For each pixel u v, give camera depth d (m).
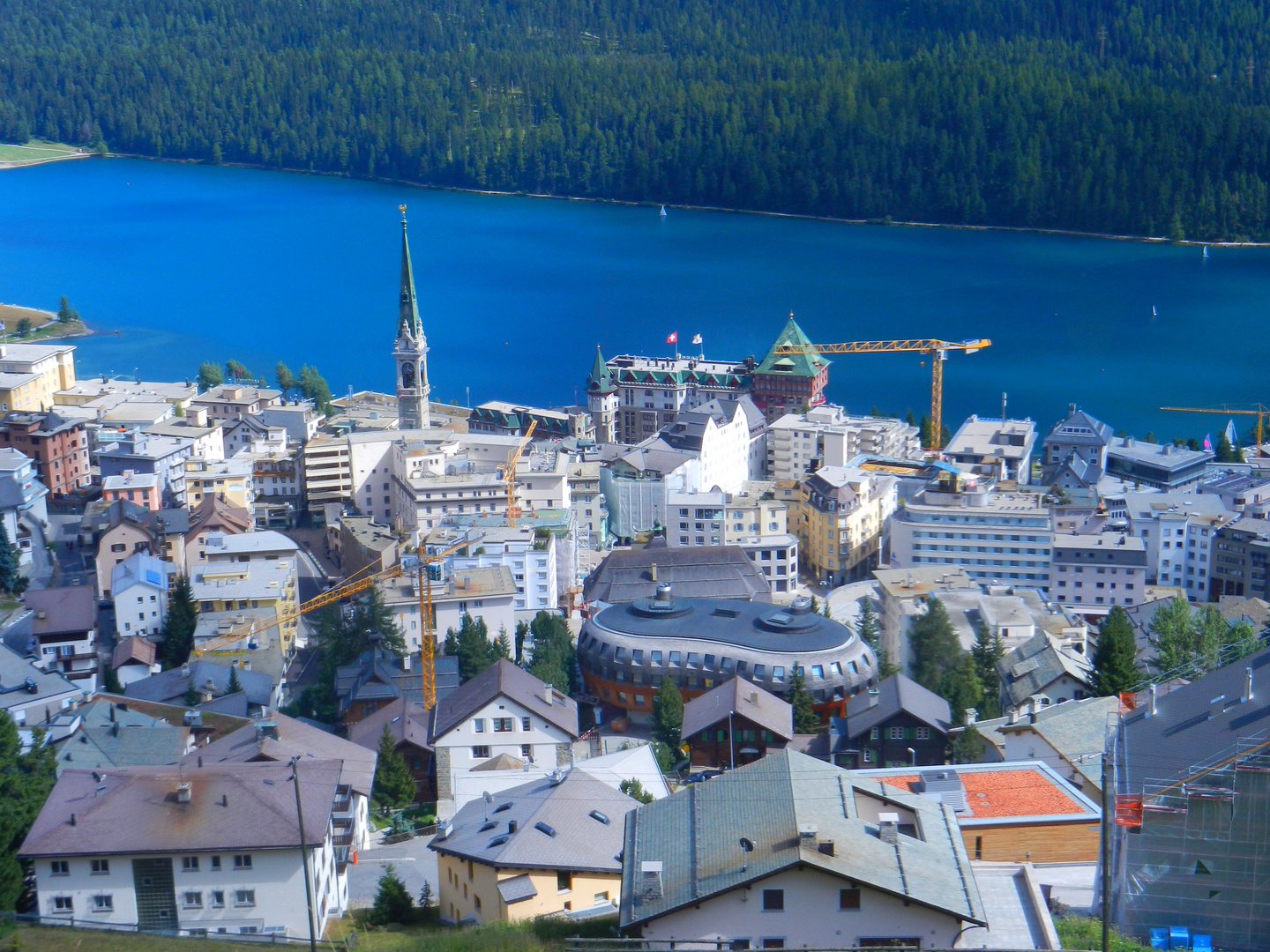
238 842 122.62
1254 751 108.69
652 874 98.44
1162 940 108.19
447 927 126.38
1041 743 163.62
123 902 122.69
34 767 149.12
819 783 108.75
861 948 94.56
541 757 189.62
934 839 104.00
